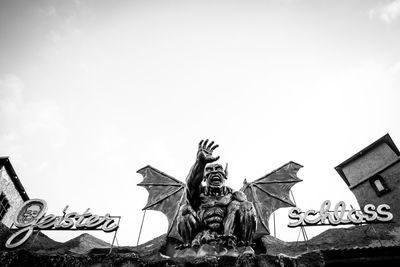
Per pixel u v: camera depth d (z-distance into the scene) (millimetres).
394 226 11961
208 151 11422
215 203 11266
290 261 9164
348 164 17141
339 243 11414
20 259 9812
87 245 13344
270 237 12461
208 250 9789
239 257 9125
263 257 9141
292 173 13383
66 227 11711
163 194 12836
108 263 9586
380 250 9367
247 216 10516
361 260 9359
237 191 11484
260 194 12656
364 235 11969
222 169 12148
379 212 11594
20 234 11516
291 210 11875
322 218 11562
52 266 9656
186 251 10047
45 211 12281
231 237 10102
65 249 12555
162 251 11625
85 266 9586
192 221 10609
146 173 13852
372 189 15258
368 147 16734
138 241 11617
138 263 9500
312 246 11250
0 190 17344
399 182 14617
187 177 11680
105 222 11727
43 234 14195
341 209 11812
